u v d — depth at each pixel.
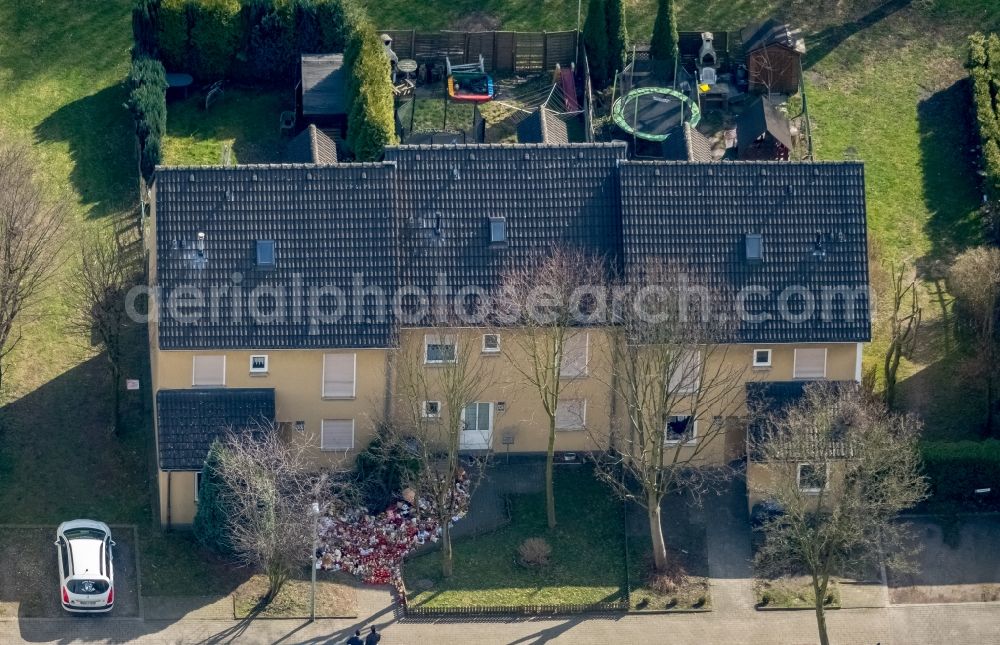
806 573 94.31
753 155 109.38
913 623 92.62
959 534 96.25
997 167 108.44
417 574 93.44
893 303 105.06
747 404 95.94
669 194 96.12
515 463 98.31
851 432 89.94
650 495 92.00
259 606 92.12
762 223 96.25
